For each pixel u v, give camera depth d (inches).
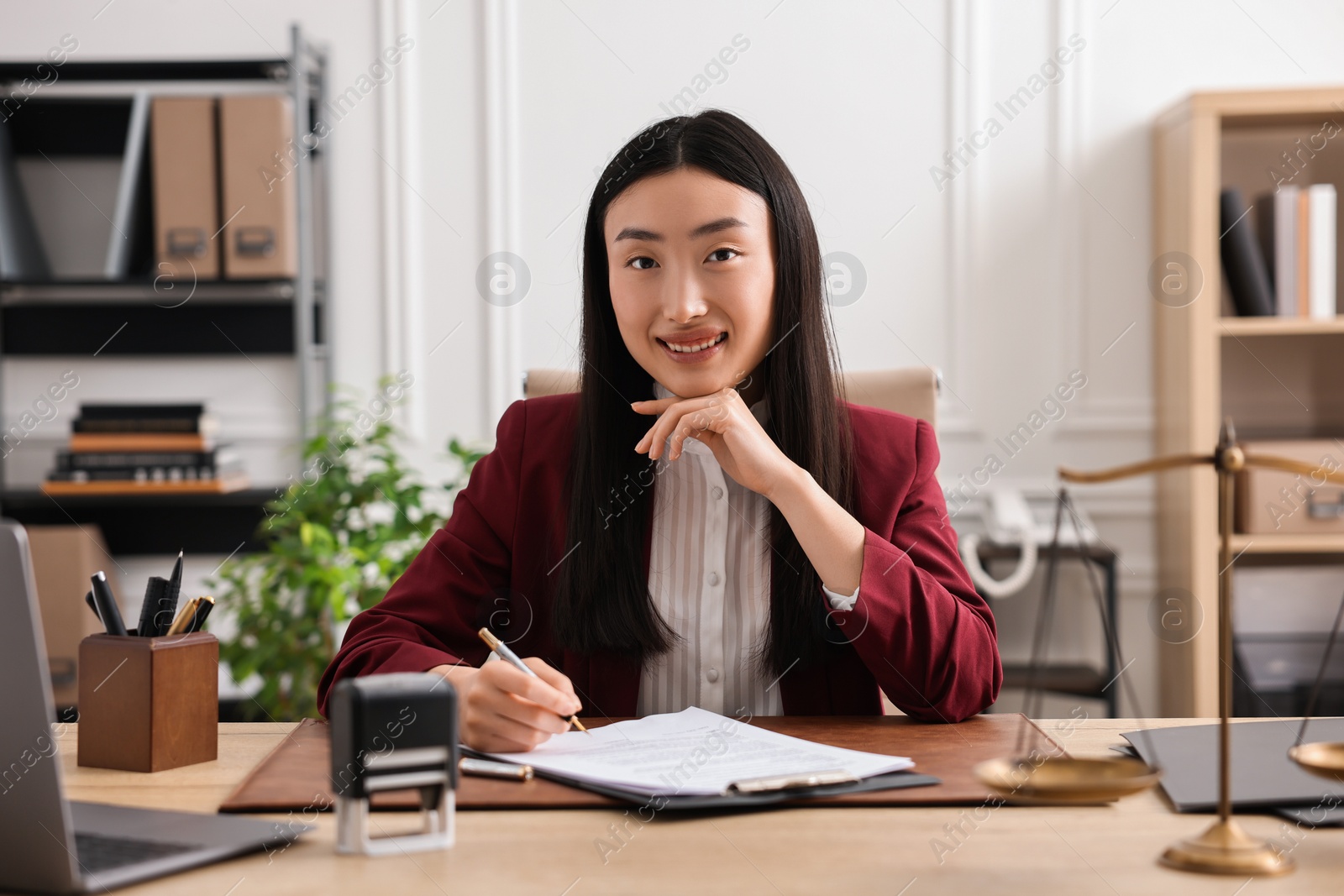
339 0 103.7
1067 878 24.2
